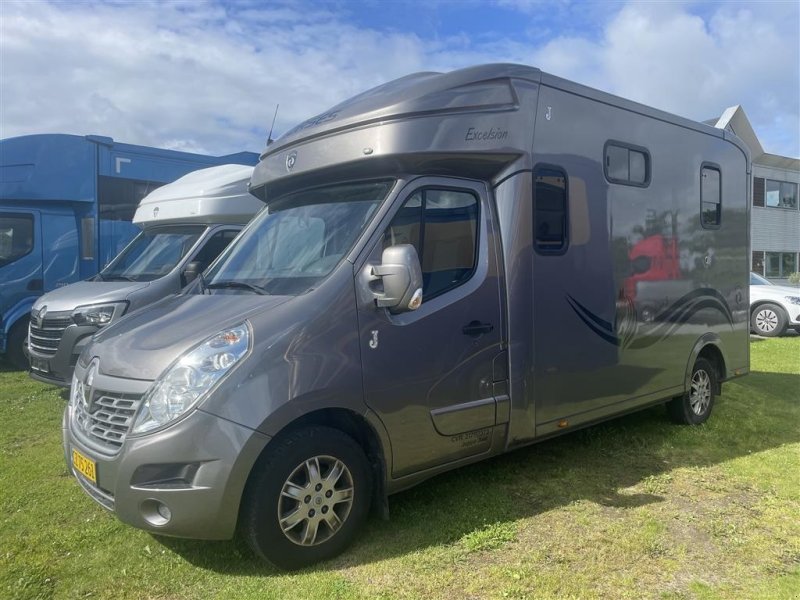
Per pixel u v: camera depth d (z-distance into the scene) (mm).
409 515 4242
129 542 3879
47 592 3350
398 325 3877
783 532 4086
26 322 9742
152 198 8734
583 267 4934
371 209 4047
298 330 3531
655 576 3545
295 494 3502
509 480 4902
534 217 4590
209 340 3420
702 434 6117
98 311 6801
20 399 7457
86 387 3725
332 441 3627
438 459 4117
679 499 4605
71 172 10180
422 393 3963
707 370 6535
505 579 3471
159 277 7375
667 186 5773
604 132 5160
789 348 11781
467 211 4371
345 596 3295
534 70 4707
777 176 28906
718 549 3861
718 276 6492
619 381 5309
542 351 4641
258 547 3416
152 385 3342
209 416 3238
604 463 5332
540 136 4672
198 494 3223
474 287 4277
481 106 4379
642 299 5496
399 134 4047
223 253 4801
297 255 4148
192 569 3570
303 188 4703
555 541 3918
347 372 3627
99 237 10438
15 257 9758
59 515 4258
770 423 6586
